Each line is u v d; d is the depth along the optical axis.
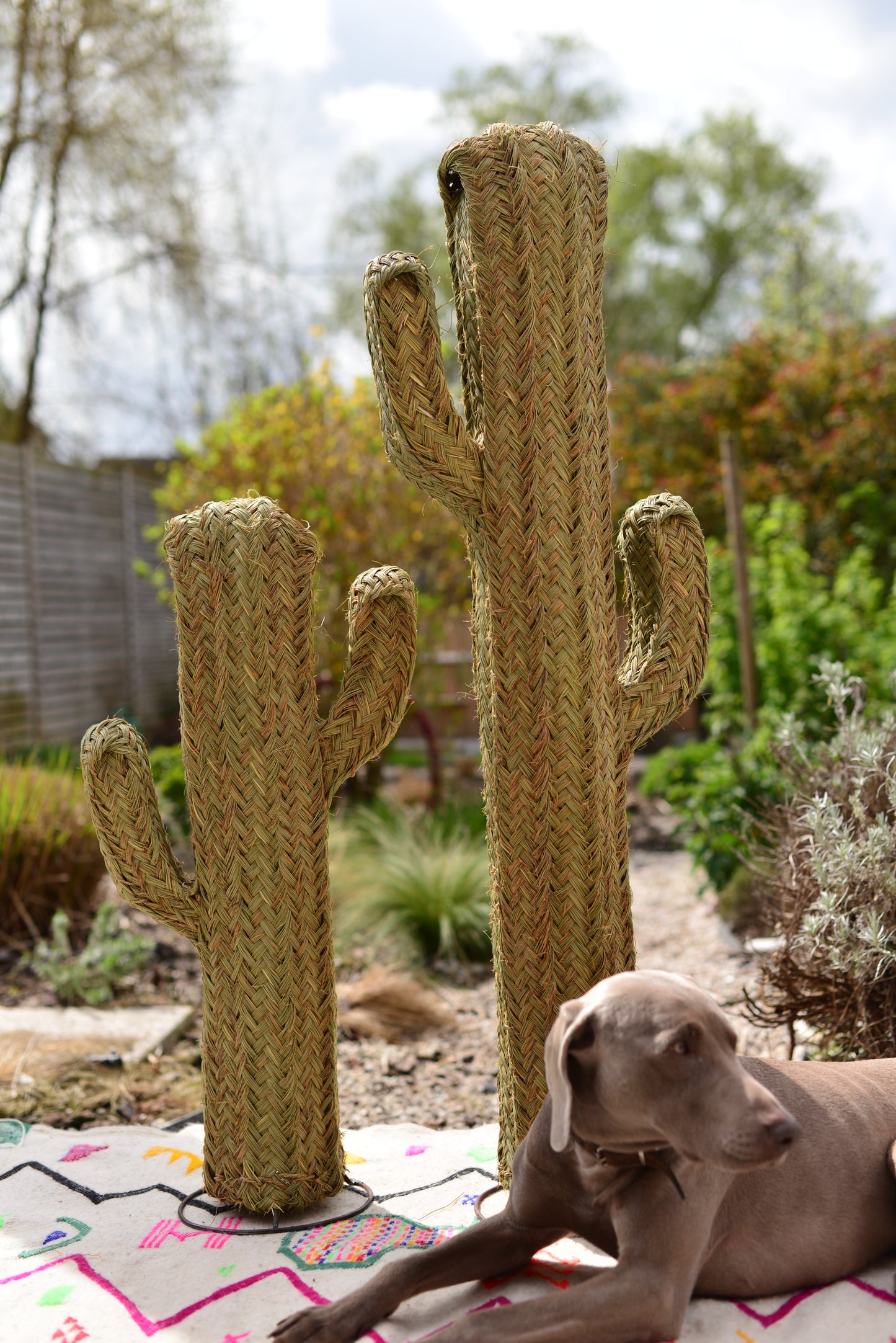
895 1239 2.19
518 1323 1.81
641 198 22.59
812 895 3.21
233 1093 2.56
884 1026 3.02
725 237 23.31
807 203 23.28
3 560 8.97
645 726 2.80
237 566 2.50
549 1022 2.63
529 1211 2.13
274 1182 2.54
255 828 2.51
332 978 2.64
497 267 2.52
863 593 7.35
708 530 11.32
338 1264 2.32
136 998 4.65
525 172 2.50
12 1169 2.84
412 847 5.89
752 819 3.96
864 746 3.22
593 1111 1.93
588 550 2.60
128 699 11.41
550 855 2.61
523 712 2.59
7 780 5.70
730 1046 1.86
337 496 7.88
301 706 2.55
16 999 4.60
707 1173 1.96
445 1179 2.76
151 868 2.59
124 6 11.87
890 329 12.83
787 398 11.67
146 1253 2.38
